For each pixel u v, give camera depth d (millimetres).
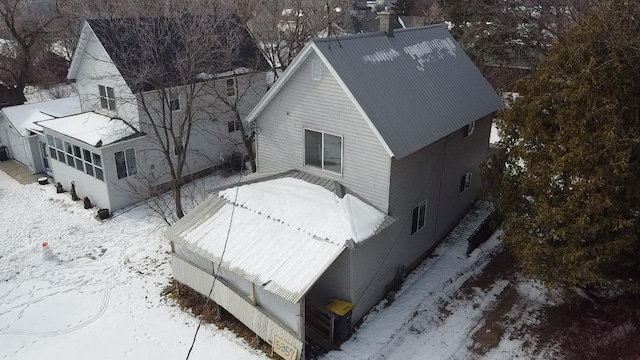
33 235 21688
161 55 23141
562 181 13008
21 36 38594
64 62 46844
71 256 19906
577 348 14031
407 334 14953
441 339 14734
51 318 16141
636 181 12016
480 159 21531
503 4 37531
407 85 16812
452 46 20766
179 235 15961
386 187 15156
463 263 18391
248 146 23953
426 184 17438
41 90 45188
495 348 14312
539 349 14148
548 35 34969
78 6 39031
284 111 17250
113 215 23375
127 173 23875
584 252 12219
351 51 15969
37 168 28688
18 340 15156
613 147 11617
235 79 24812
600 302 15539
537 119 13312
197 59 23938
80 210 24031
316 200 15602
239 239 15062
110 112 25531
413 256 17938
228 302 15094
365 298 15586
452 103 17953
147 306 16625
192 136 26578
